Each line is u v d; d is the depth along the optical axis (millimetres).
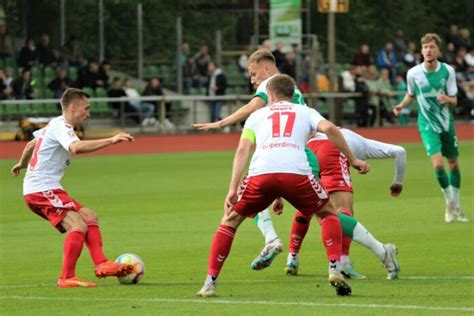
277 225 27453
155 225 27641
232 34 85562
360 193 34531
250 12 77938
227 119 19797
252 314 15648
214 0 84188
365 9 93875
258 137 17234
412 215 28875
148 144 57594
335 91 63781
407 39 95812
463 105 71625
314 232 26094
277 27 61906
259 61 20281
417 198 32906
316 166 19312
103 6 78688
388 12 95062
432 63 27672
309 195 17062
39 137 19312
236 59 78625
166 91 72312
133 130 62406
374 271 20094
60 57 67312
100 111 61625
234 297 17219
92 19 79062
